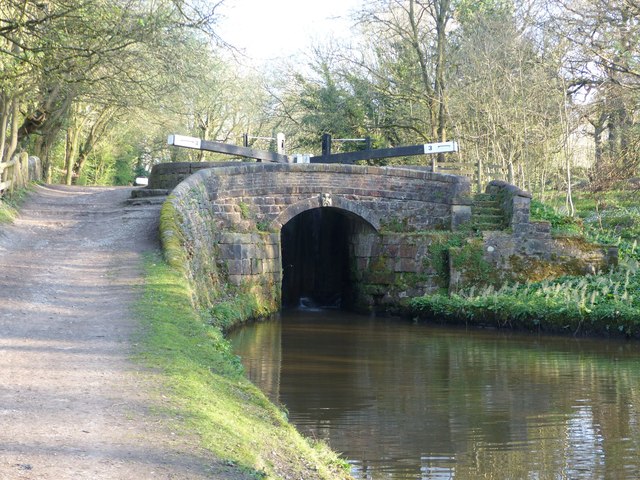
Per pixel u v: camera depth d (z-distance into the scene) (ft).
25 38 54.95
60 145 152.05
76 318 35.68
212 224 67.36
